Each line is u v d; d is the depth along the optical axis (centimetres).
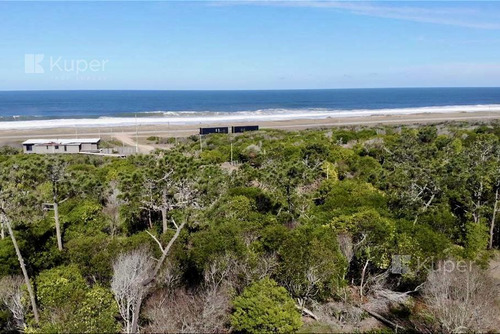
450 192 2792
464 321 1622
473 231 2511
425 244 2091
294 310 1599
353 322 1831
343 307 1900
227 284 1812
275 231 2022
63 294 1680
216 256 1867
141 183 1992
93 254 1983
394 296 1995
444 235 2348
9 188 1998
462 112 15938
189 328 1527
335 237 2091
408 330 1780
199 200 1806
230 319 1652
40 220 2212
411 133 5650
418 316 1862
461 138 5816
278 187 2691
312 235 2033
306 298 1864
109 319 1548
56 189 2269
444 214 2569
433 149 4216
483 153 3731
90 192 2680
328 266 1870
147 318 1684
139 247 1936
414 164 3525
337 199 2767
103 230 2416
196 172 1844
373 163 4072
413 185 2727
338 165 4000
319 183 3412
